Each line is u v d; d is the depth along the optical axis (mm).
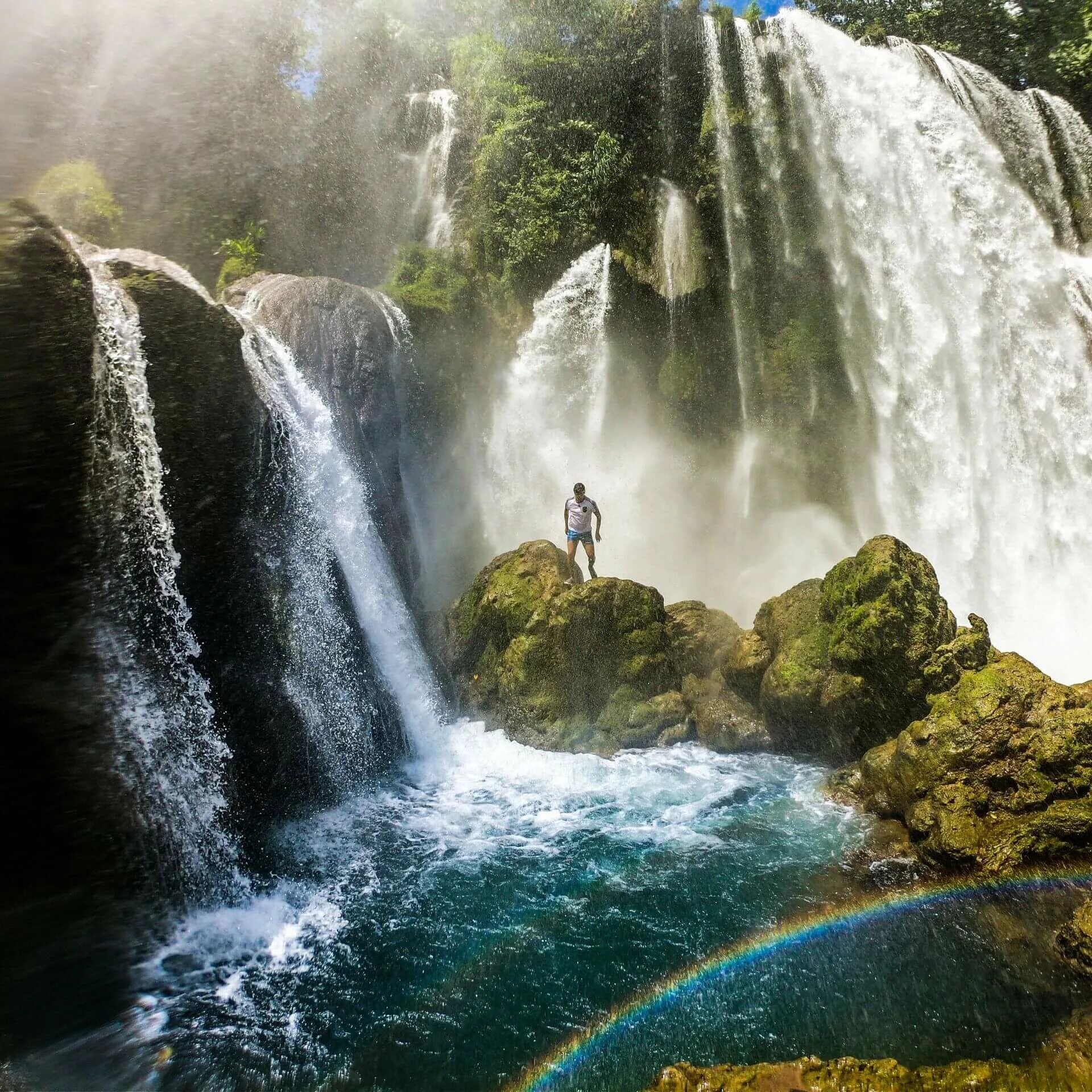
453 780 9688
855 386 17312
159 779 6785
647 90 18969
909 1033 5184
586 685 10562
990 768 7105
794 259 17828
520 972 6090
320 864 7719
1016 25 22016
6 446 5629
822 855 7430
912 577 9047
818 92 17703
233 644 8047
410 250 17812
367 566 10914
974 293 16312
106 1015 5703
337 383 11750
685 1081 4609
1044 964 5586
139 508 6926
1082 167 18812
